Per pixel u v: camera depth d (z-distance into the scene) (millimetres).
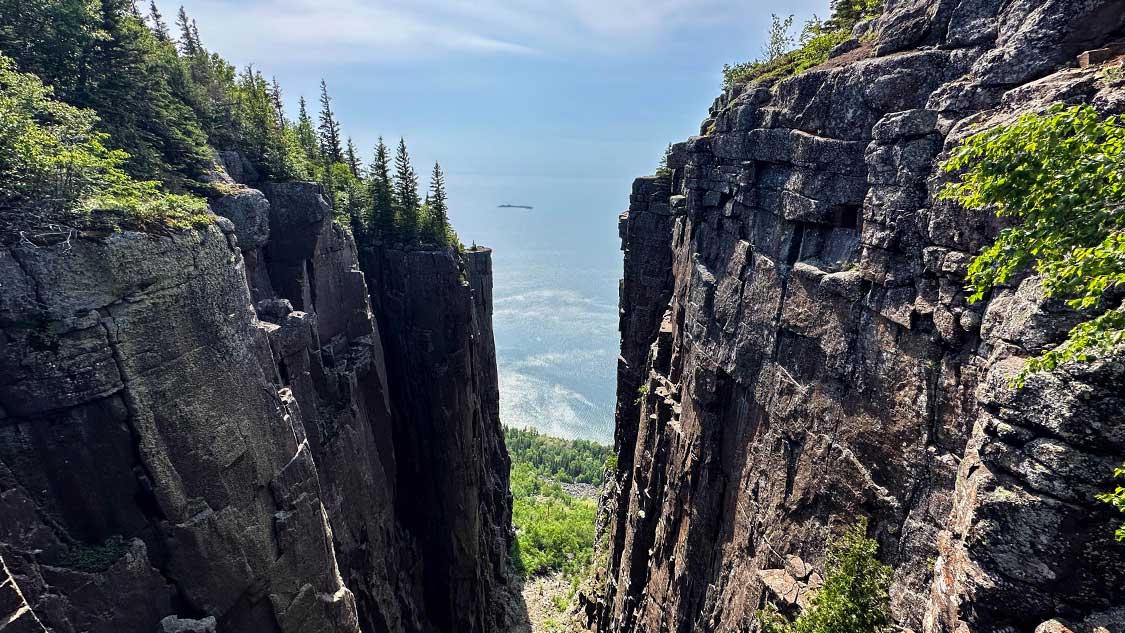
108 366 21406
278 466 29156
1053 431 12500
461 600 63312
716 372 34125
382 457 53031
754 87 33906
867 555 20812
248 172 46219
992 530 13055
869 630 19766
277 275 44219
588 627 63812
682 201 46031
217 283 26281
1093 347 11367
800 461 26297
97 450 21719
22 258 19844
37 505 20641
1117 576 11758
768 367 28906
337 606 32281
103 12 35406
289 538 29453
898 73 21859
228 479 25984
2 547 19688
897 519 20719
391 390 62969
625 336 64375
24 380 19969
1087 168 10273
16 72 26922
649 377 51625
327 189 60094
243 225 37750
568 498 135875
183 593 24406
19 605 16953
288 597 29344
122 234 22000
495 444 89188
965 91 18469
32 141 21656
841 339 23859
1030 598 12594
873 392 22109
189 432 24188
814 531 25000
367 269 62094
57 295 20375
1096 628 11789
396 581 52031
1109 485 11758
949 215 18125
